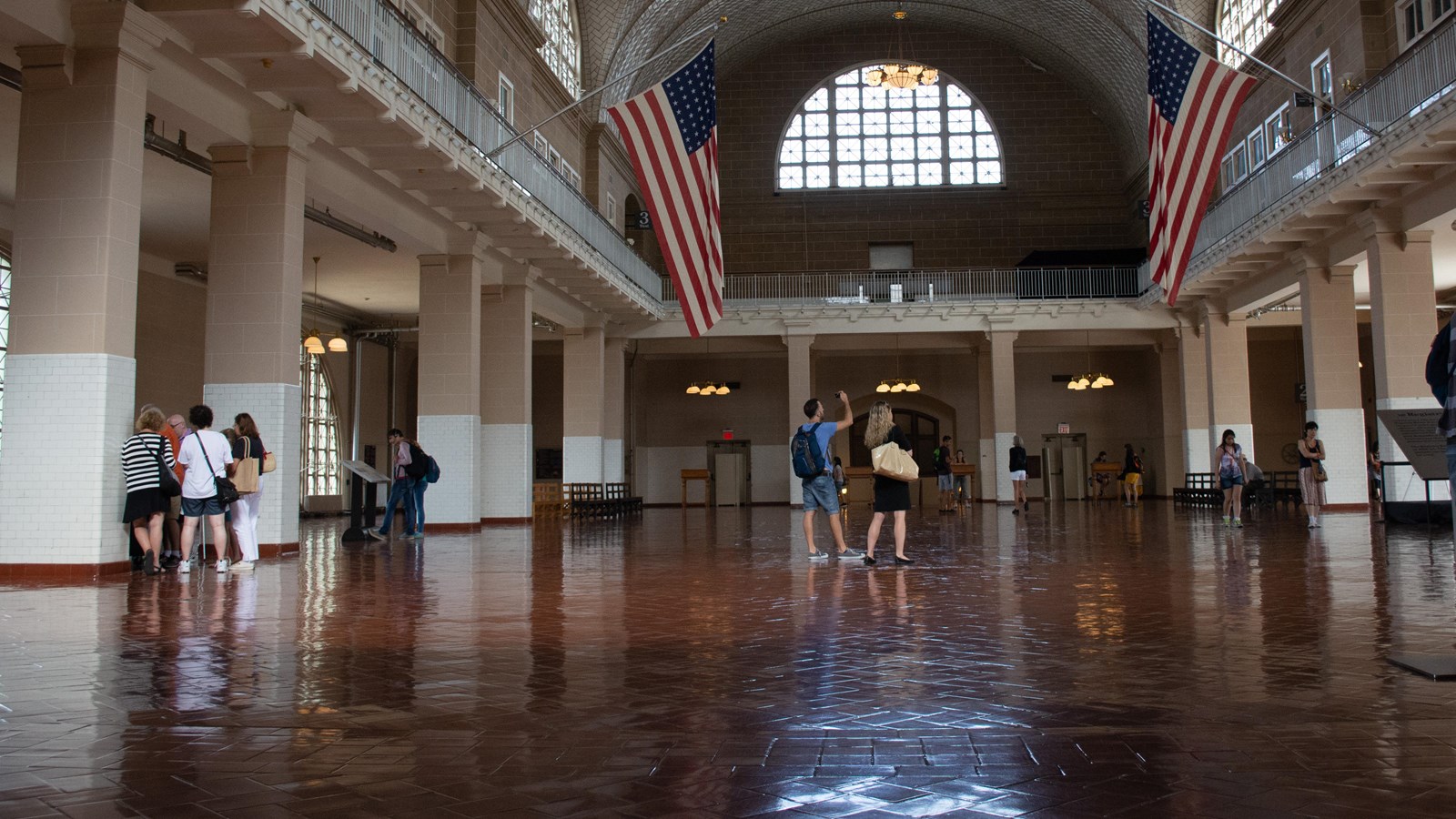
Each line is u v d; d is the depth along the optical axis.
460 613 6.07
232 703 3.63
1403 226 16.31
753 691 3.81
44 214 8.59
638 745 3.04
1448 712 3.35
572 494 22.62
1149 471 31.12
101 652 4.71
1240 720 3.27
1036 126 32.12
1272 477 25.77
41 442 8.50
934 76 25.84
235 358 11.02
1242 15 22.52
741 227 32.25
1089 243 31.66
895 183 32.28
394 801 2.53
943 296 29.97
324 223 15.56
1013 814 2.40
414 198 15.10
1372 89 15.49
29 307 8.55
